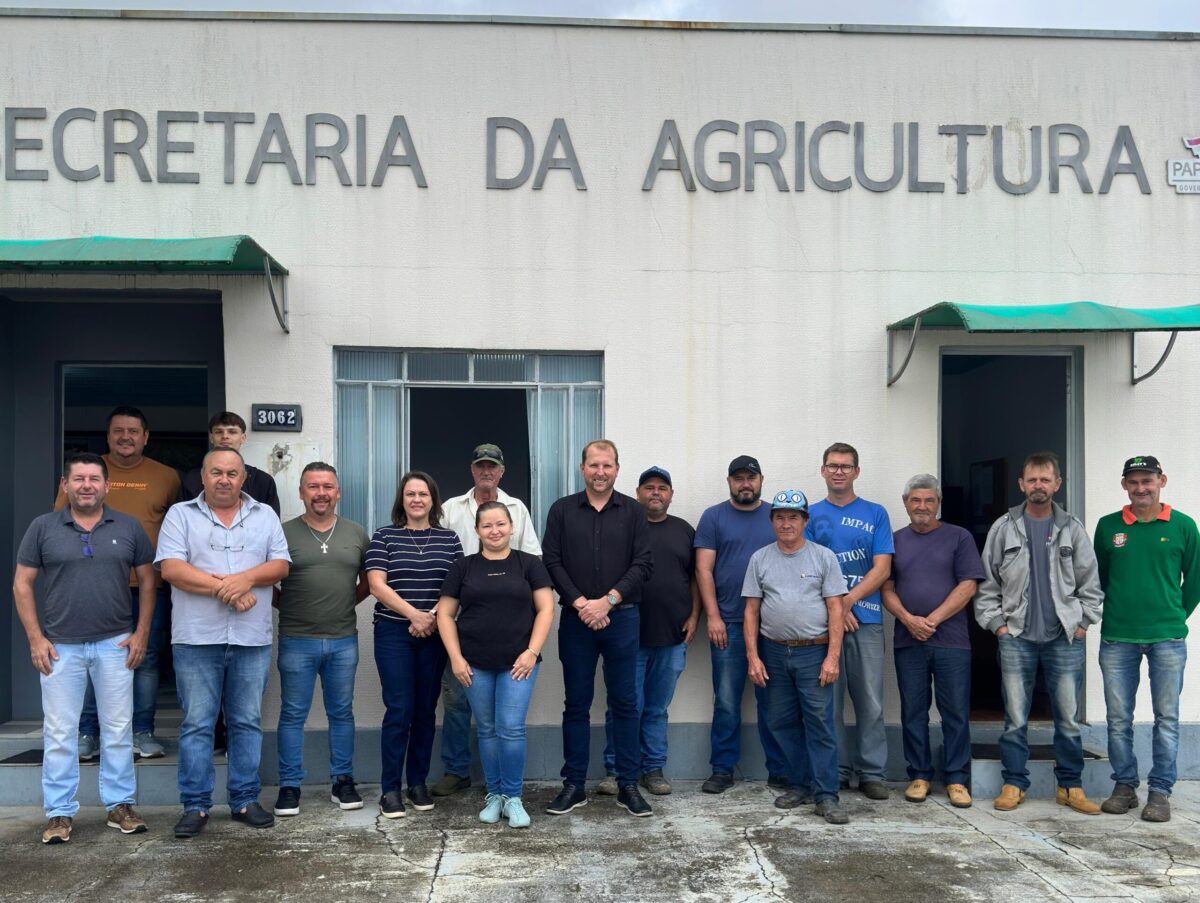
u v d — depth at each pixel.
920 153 6.03
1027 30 6.04
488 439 6.02
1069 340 6.04
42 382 6.32
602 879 4.29
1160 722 5.25
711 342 5.97
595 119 5.94
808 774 5.34
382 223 5.84
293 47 5.81
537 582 4.98
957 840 4.82
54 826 4.73
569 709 5.18
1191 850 4.70
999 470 7.50
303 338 5.80
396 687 5.09
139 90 5.74
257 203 5.78
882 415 6.00
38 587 6.26
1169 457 6.02
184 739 4.82
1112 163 6.07
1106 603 5.39
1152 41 6.11
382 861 4.48
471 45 5.89
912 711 5.54
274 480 5.64
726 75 5.98
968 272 6.02
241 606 4.78
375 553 5.11
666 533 5.55
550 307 5.91
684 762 5.84
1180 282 6.09
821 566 5.10
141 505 5.61
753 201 5.98
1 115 5.70
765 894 4.14
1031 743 6.02
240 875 4.32
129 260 4.87
